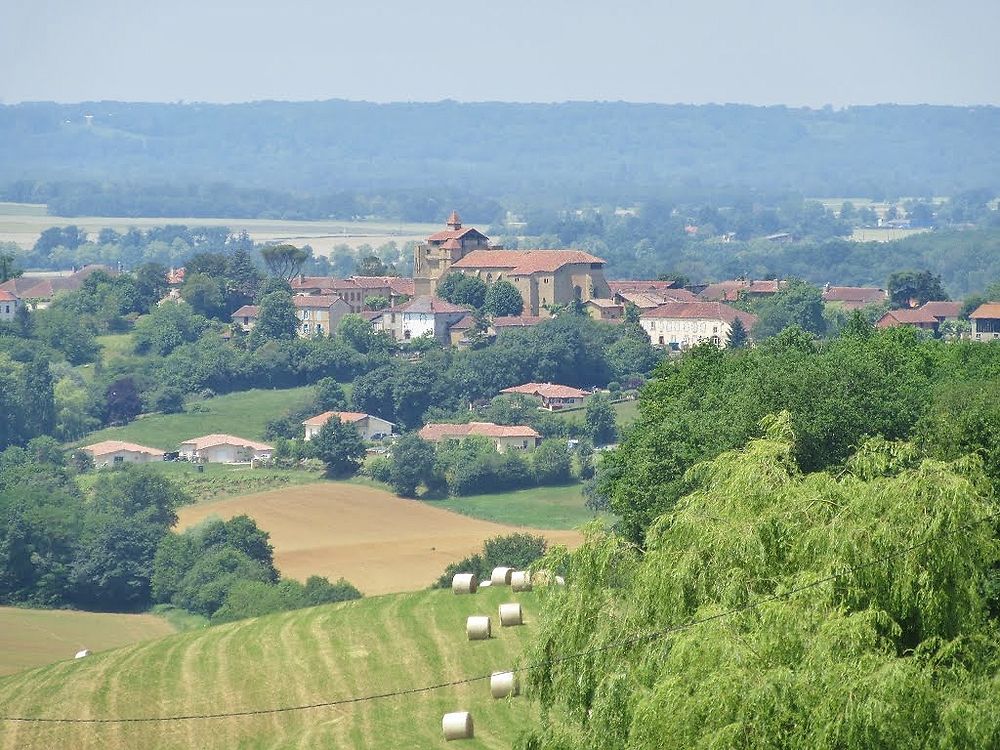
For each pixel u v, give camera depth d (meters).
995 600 188.12
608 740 184.00
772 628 170.50
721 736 159.88
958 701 160.12
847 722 158.12
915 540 176.25
